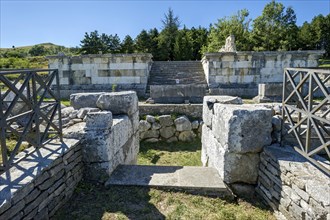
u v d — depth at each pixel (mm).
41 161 2404
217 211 2627
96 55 12141
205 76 13078
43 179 2271
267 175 2775
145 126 6820
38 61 31016
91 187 3062
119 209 2613
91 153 3184
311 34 36969
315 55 11555
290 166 2373
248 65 11859
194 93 8328
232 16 30516
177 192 2936
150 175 3279
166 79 13133
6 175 2107
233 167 3004
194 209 2648
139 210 2602
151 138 6832
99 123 3211
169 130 6875
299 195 2174
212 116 3816
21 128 3477
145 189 2973
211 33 30609
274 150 2789
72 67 12406
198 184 2992
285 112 2932
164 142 6801
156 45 33188
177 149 6219
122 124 3846
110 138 3293
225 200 2859
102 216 2490
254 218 2523
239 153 2980
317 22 37844
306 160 2521
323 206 1854
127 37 34031
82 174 3197
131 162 4449
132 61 12227
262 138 2961
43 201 2270
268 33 32031
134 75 12320
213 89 11500
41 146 2617
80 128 3377
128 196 2857
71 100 5027
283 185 2436
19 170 2197
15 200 1849
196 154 5785
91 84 12477
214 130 3635
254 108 3023
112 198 2811
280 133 2959
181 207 2664
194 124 6902
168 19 39906
